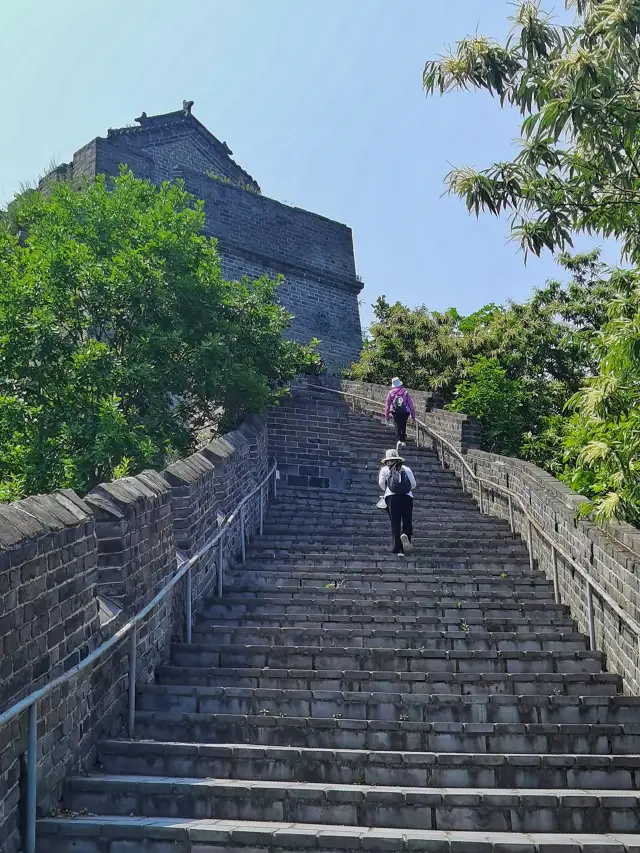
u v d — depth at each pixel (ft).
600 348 30.25
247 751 21.62
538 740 23.82
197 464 35.58
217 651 28.84
